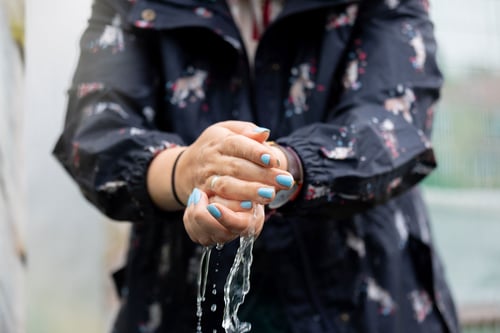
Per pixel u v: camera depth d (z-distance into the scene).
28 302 2.64
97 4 1.82
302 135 1.52
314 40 1.80
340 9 1.76
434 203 4.04
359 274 1.74
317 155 1.47
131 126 1.65
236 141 1.28
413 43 1.77
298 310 1.71
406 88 1.71
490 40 4.08
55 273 2.71
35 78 2.43
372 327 1.71
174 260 1.77
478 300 4.09
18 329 1.68
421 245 1.83
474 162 4.10
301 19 1.79
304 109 1.76
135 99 1.71
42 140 2.55
